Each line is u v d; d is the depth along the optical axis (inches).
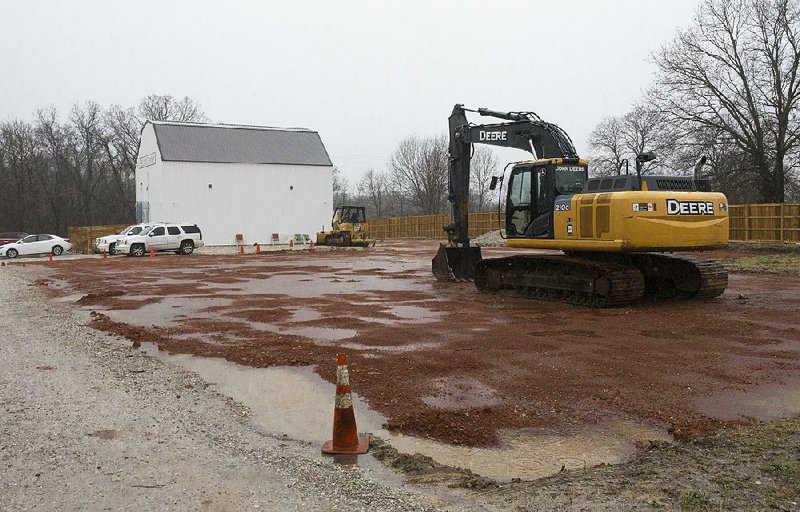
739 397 280.8
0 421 255.9
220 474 204.4
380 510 177.2
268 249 1753.2
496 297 619.8
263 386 311.7
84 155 3134.8
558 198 574.2
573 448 229.1
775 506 172.9
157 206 1937.7
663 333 420.8
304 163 2089.1
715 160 1503.4
